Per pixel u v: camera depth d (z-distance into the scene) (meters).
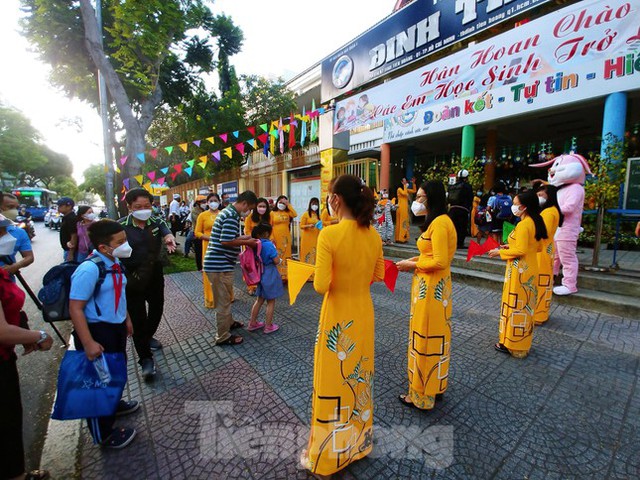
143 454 2.05
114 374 1.95
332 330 1.71
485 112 8.19
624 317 3.99
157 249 3.11
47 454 2.12
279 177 9.91
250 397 2.58
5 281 1.70
